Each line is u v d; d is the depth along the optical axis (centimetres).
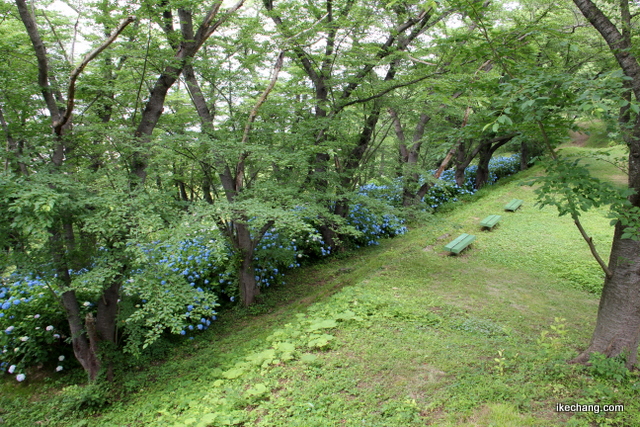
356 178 789
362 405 301
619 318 315
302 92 668
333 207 806
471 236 740
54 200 301
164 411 344
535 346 376
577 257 624
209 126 567
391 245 850
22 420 385
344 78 645
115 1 414
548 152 334
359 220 852
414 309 469
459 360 355
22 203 289
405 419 279
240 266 604
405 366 351
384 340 399
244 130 565
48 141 410
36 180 343
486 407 286
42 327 479
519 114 311
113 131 409
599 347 327
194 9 491
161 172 511
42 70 388
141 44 466
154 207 407
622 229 311
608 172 1079
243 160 547
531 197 1005
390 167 753
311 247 809
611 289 321
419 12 696
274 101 629
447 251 711
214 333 546
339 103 648
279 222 402
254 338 472
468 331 416
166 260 464
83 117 506
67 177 381
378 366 353
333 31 602
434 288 545
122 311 453
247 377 355
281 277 717
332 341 402
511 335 404
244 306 612
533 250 675
